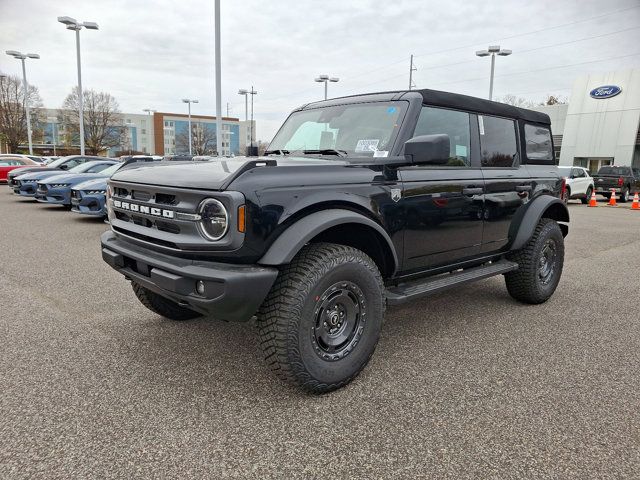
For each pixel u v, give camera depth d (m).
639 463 2.34
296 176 2.85
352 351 3.08
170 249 2.83
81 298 5.00
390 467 2.29
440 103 3.80
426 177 3.60
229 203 2.56
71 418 2.68
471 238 4.09
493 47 26.83
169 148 111.44
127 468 2.26
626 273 6.71
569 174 19.33
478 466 2.30
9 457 2.32
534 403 2.92
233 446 2.45
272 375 3.27
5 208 13.61
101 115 73.12
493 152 4.40
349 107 3.98
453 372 3.36
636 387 3.16
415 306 4.99
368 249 3.43
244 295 2.57
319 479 2.21
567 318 4.62
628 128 32.53
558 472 2.26
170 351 3.64
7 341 3.80
